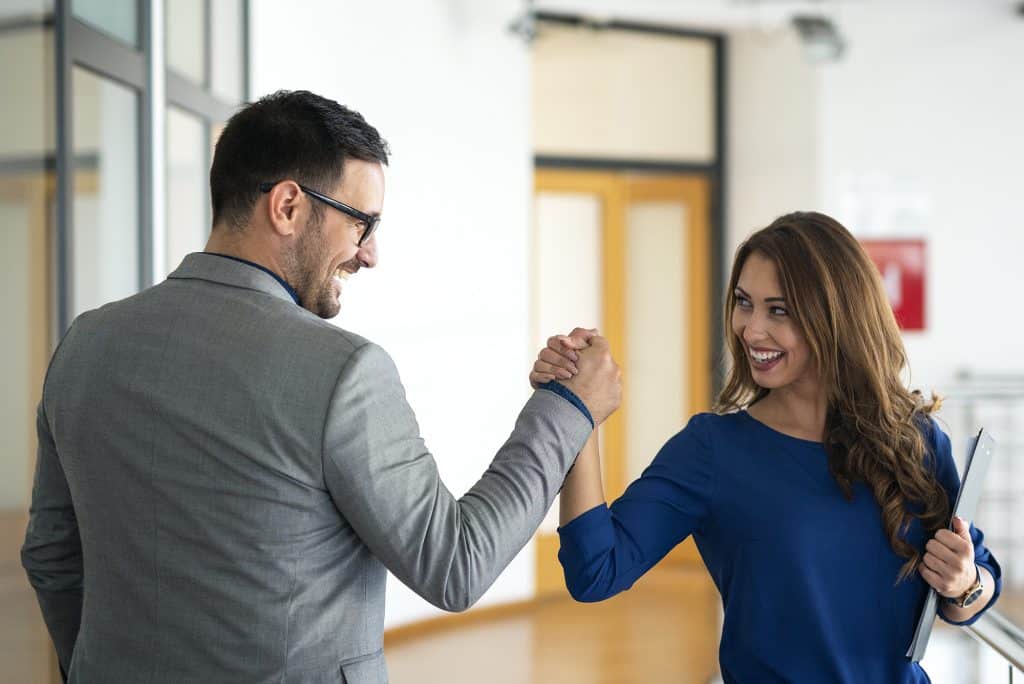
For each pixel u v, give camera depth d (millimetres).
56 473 1420
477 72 5527
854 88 6332
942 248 6379
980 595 1524
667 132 6672
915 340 6371
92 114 2588
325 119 1323
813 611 1488
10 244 2145
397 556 1235
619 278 6539
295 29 4449
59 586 1479
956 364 6391
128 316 1315
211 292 1298
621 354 6570
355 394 1227
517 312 5727
